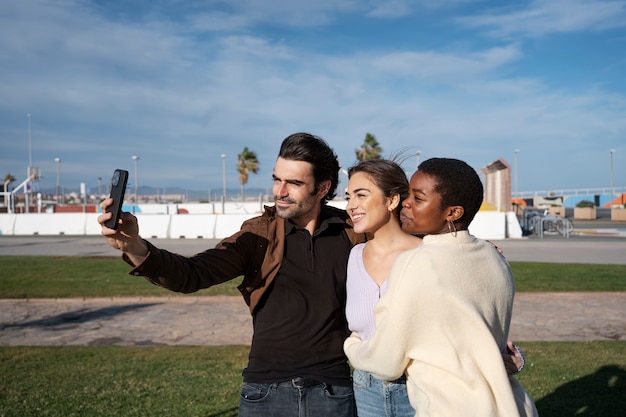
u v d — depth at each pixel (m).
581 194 61.44
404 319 2.17
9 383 5.76
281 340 2.79
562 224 27.88
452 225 2.38
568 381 5.71
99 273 13.68
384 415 2.60
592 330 8.24
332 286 2.85
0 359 6.65
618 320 8.88
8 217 30.62
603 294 10.97
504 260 2.45
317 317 2.80
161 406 5.14
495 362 2.12
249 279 2.88
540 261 15.99
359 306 2.68
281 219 2.90
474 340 2.15
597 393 5.38
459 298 2.15
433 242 2.30
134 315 9.51
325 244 2.92
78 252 19.52
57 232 30.20
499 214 24.66
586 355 6.67
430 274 2.17
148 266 2.41
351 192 2.79
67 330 8.48
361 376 2.69
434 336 2.16
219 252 2.75
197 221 27.11
